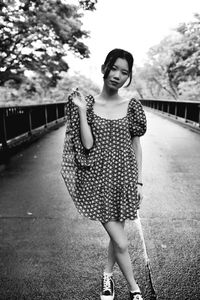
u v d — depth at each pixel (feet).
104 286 7.16
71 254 9.07
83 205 6.30
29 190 15.40
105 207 6.18
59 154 24.79
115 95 6.23
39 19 44.32
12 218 11.79
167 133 37.27
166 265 8.46
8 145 27.71
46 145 29.25
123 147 6.12
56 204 13.33
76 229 10.80
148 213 12.28
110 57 5.90
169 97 128.57
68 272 8.16
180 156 23.86
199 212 12.42
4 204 13.39
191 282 7.72
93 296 7.20
